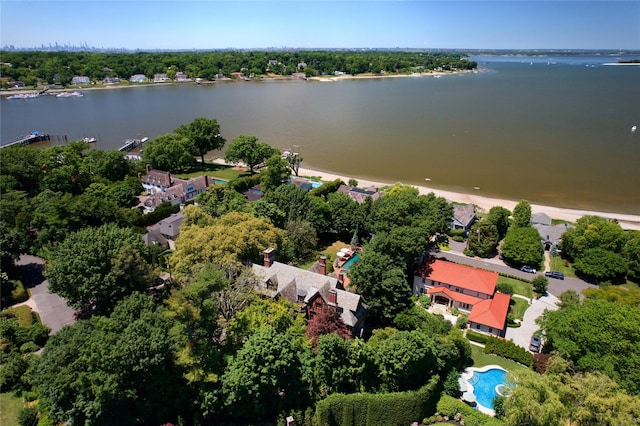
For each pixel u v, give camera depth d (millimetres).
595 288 88938
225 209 105312
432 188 152375
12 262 88562
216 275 58219
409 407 57844
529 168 170000
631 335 59062
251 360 53406
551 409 48188
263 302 65688
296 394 57094
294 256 96438
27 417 54969
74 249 71688
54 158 138500
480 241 107125
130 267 73125
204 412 54562
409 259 88000
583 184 153375
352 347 59594
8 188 118625
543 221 117500
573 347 62000
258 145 166125
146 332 54625
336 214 110312
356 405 57062
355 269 78500
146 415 54031
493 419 57438
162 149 162750
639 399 49969
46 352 54125
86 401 50656
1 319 70875
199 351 55562
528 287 92812
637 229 120500
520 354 69188
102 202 105312
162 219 116750
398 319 75062
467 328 78125
